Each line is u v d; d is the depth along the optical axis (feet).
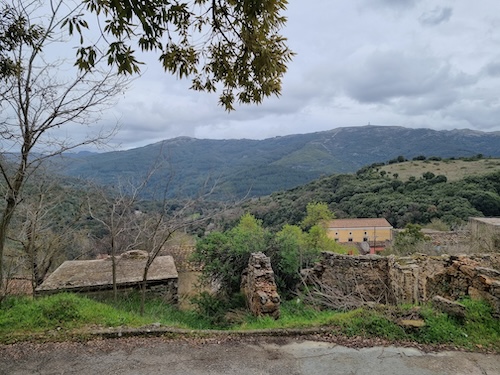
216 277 32.86
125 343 13.21
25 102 13.30
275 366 11.48
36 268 26.53
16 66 12.53
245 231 34.30
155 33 8.36
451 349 12.31
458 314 13.99
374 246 93.30
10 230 23.11
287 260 31.19
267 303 22.15
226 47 11.12
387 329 13.57
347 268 27.50
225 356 12.21
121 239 32.94
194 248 36.68
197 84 12.45
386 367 11.28
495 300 14.23
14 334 13.58
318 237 66.28
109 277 29.40
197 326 25.17
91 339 13.47
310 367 11.39
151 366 11.54
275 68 10.46
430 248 41.01
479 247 37.11
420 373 10.88
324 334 13.75
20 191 15.39
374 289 26.32
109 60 8.27
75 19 7.92
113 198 22.58
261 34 9.78
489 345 12.47
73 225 29.40
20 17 11.96
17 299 17.99
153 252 22.62
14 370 11.23
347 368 11.27
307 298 25.29
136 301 28.17
